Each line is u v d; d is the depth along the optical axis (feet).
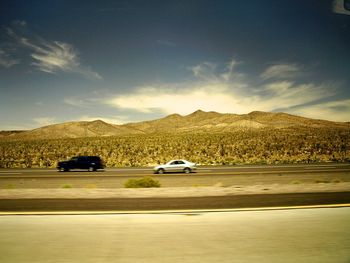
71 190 63.67
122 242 23.77
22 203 45.73
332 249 22.44
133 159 229.25
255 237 24.76
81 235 25.41
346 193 53.78
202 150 269.23
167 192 59.57
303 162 197.57
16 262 20.38
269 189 61.87
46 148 309.63
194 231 26.30
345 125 644.69
